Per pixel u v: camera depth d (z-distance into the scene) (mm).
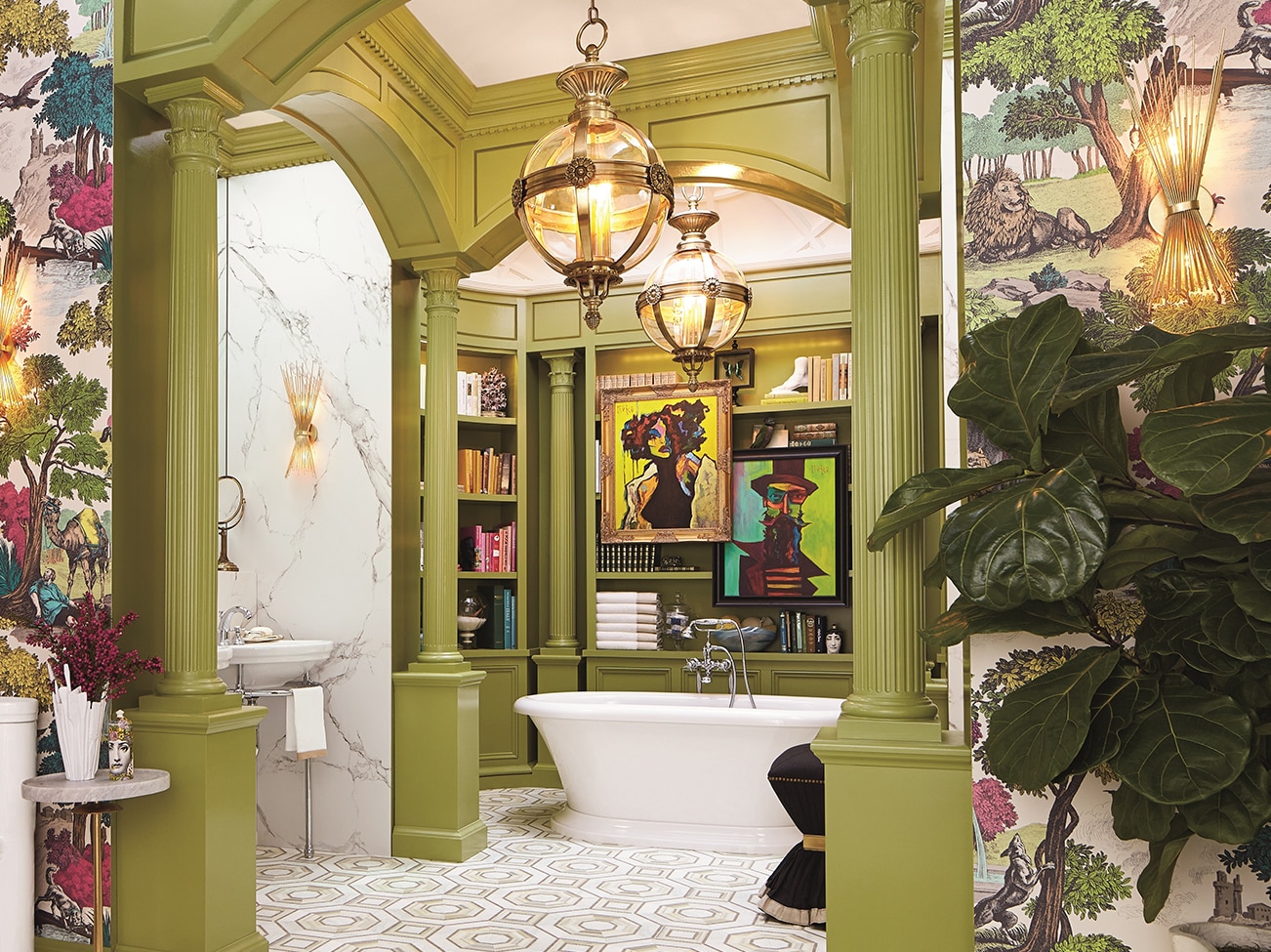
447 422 5035
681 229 5477
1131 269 2270
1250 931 1916
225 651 4246
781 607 6609
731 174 4684
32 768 3262
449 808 4820
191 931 3150
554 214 3674
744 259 6684
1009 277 2357
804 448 6500
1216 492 1427
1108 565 1960
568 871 4613
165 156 3662
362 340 5094
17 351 3498
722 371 6828
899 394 2613
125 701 3326
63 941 3303
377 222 4953
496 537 6801
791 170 4453
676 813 5145
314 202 5219
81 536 3354
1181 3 2264
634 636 6586
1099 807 2219
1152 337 2023
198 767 3178
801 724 4910
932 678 5453
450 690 4840
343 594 5031
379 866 4691
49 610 3385
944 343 2768
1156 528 1930
